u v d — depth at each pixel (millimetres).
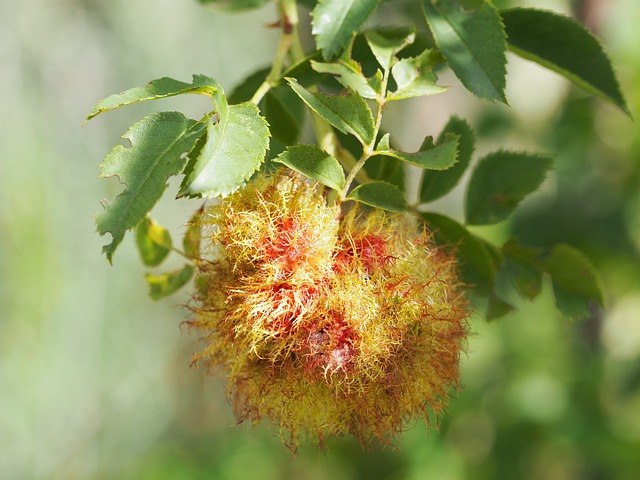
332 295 301
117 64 934
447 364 318
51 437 801
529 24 333
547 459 589
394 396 310
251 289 303
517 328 624
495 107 615
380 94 302
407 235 314
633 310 623
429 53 307
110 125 921
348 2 307
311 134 566
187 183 277
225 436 788
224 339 312
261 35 992
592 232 541
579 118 557
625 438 535
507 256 350
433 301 310
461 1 312
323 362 302
